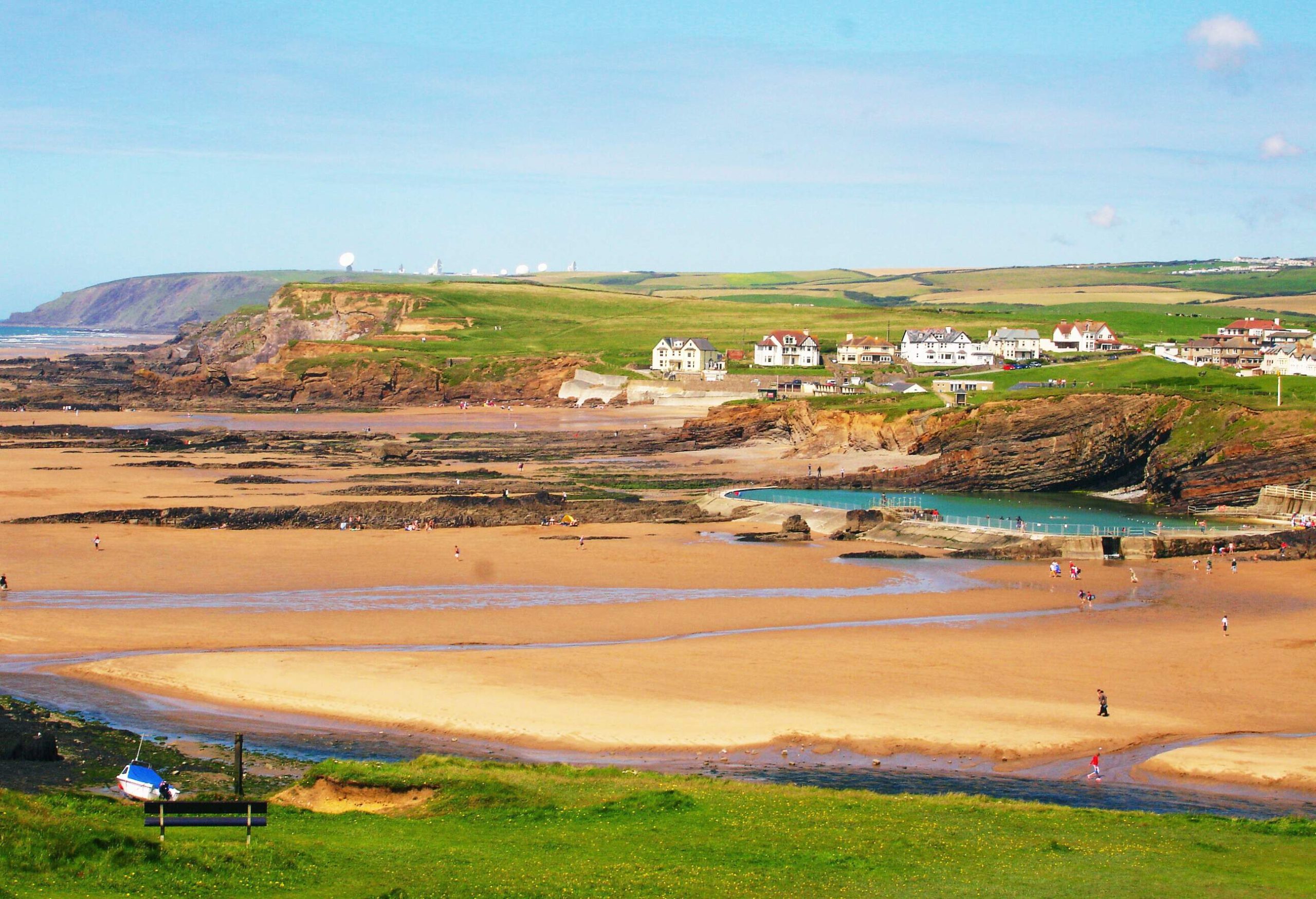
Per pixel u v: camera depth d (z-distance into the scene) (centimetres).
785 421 18838
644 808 4447
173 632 7850
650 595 9200
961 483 15475
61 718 5984
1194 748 5778
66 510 12744
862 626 8256
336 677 6794
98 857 3462
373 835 4069
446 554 10788
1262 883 3675
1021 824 4356
